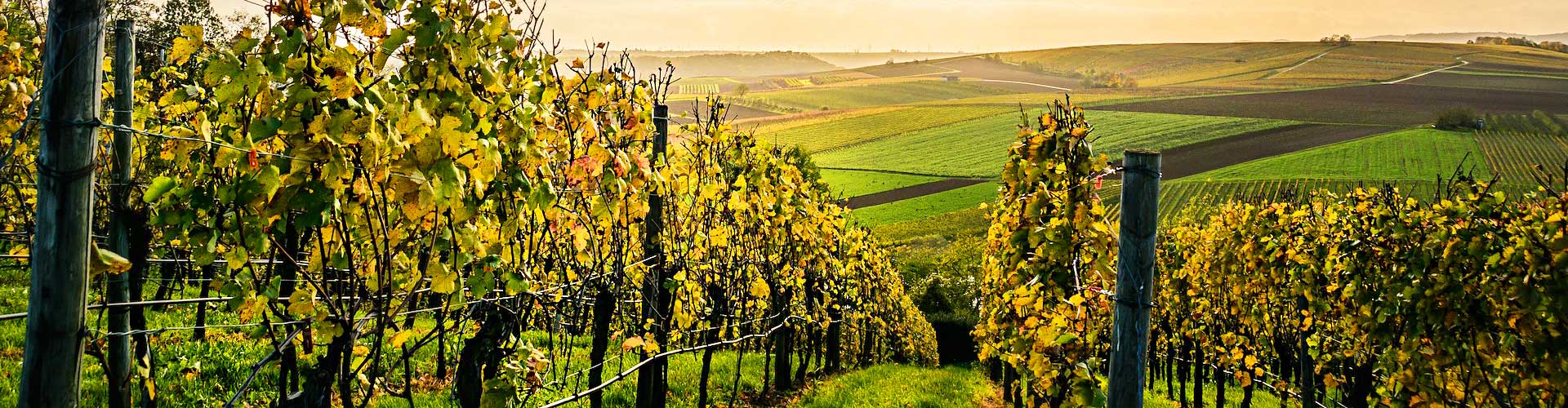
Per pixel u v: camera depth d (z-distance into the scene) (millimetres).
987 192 66000
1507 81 111875
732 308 8680
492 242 4113
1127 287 4395
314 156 2945
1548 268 5895
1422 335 7047
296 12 3029
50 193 2279
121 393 3885
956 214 59844
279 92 3041
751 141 9180
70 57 2273
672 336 6949
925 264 43438
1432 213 7242
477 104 3777
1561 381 5855
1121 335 4422
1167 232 16359
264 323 3223
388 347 7711
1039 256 6523
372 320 3764
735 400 9977
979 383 17500
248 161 2896
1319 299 9477
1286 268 10250
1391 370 7434
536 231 5180
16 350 6699
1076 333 6293
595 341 5938
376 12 3346
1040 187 6633
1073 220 6426
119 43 4355
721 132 7777
